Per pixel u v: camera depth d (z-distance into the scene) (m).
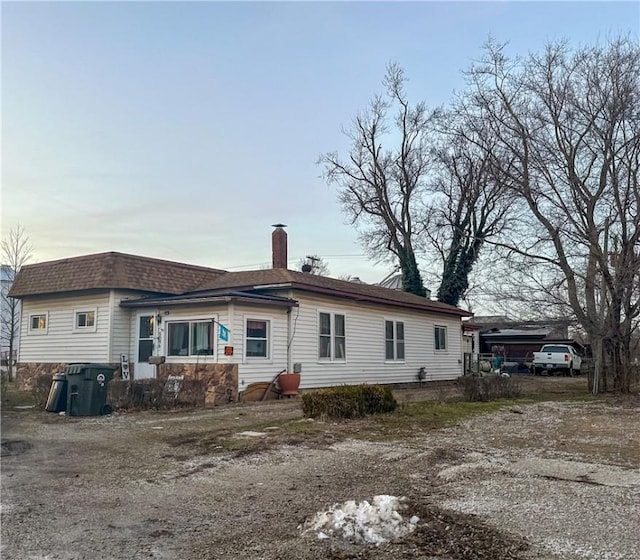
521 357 39.47
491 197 30.22
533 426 10.57
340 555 4.41
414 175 36.25
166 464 7.69
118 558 4.48
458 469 7.11
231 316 14.91
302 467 7.38
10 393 17.55
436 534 4.78
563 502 5.59
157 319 16.53
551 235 18.02
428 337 24.02
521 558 4.24
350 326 19.33
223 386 14.61
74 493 6.34
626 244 16.36
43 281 18.81
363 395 11.94
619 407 13.70
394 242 36.28
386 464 7.47
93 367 12.52
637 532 4.69
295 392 16.17
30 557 4.51
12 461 7.93
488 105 19.47
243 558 4.41
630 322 16.95
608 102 16.88
